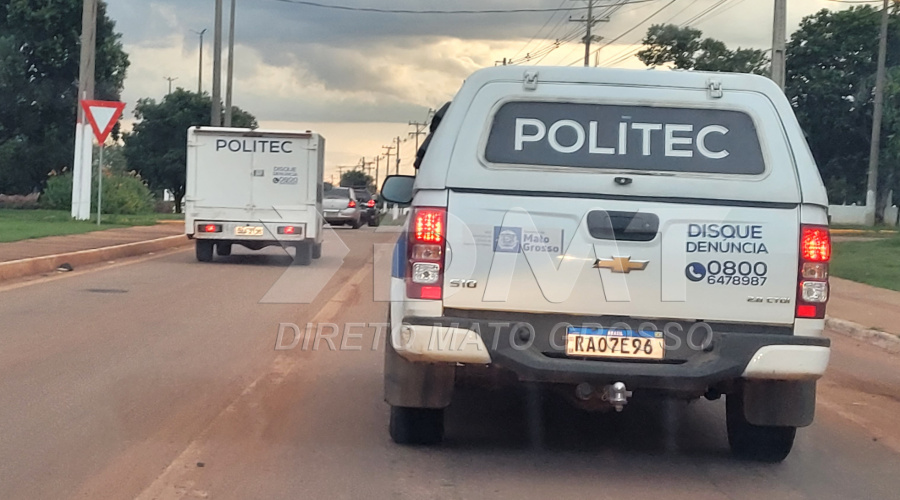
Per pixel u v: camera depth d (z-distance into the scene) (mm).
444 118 5859
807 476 6309
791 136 5785
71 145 39000
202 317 12102
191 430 6863
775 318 5605
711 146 5797
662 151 5781
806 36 48750
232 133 19609
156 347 9984
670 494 5832
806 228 5637
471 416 7609
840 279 19656
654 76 5918
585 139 5789
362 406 7770
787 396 6055
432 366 6016
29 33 37031
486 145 5742
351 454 6410
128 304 12977
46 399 7594
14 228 22812
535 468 6270
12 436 6547
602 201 5625
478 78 5871
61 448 6305
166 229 25844
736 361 5566
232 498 5465
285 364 9398
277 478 5852
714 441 7141
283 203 19703
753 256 5598
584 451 6738
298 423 7180
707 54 42938
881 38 42688
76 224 25156
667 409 8117
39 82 37781
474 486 5832
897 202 51656
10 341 9992
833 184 52156
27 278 15453
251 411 7484
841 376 10281
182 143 53719
